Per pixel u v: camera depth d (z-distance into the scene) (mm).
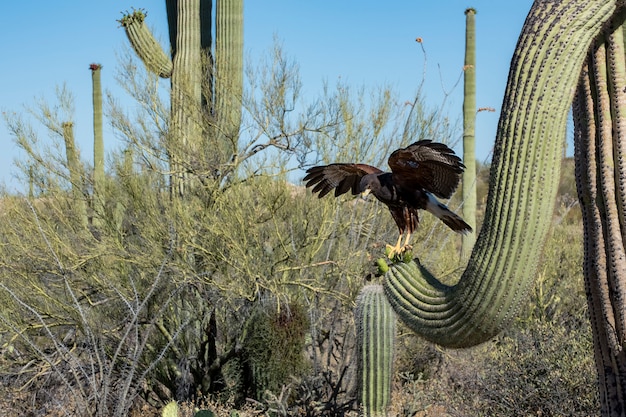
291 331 12719
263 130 13695
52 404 11148
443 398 11070
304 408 11750
